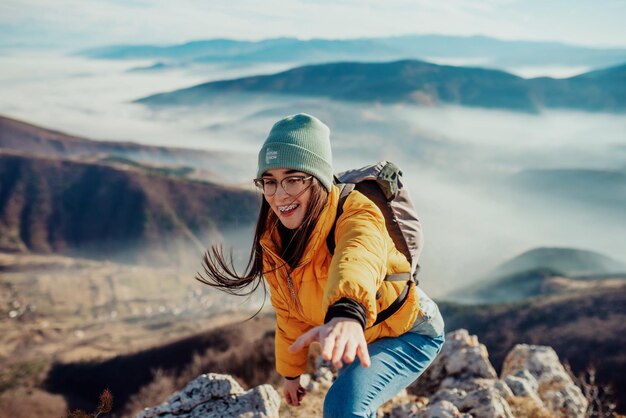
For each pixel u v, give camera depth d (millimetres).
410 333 2625
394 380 2465
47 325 180875
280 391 5812
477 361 6691
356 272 1900
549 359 8297
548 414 5562
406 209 2508
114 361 60719
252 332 31562
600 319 80250
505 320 91938
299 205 2314
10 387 61812
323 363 6602
